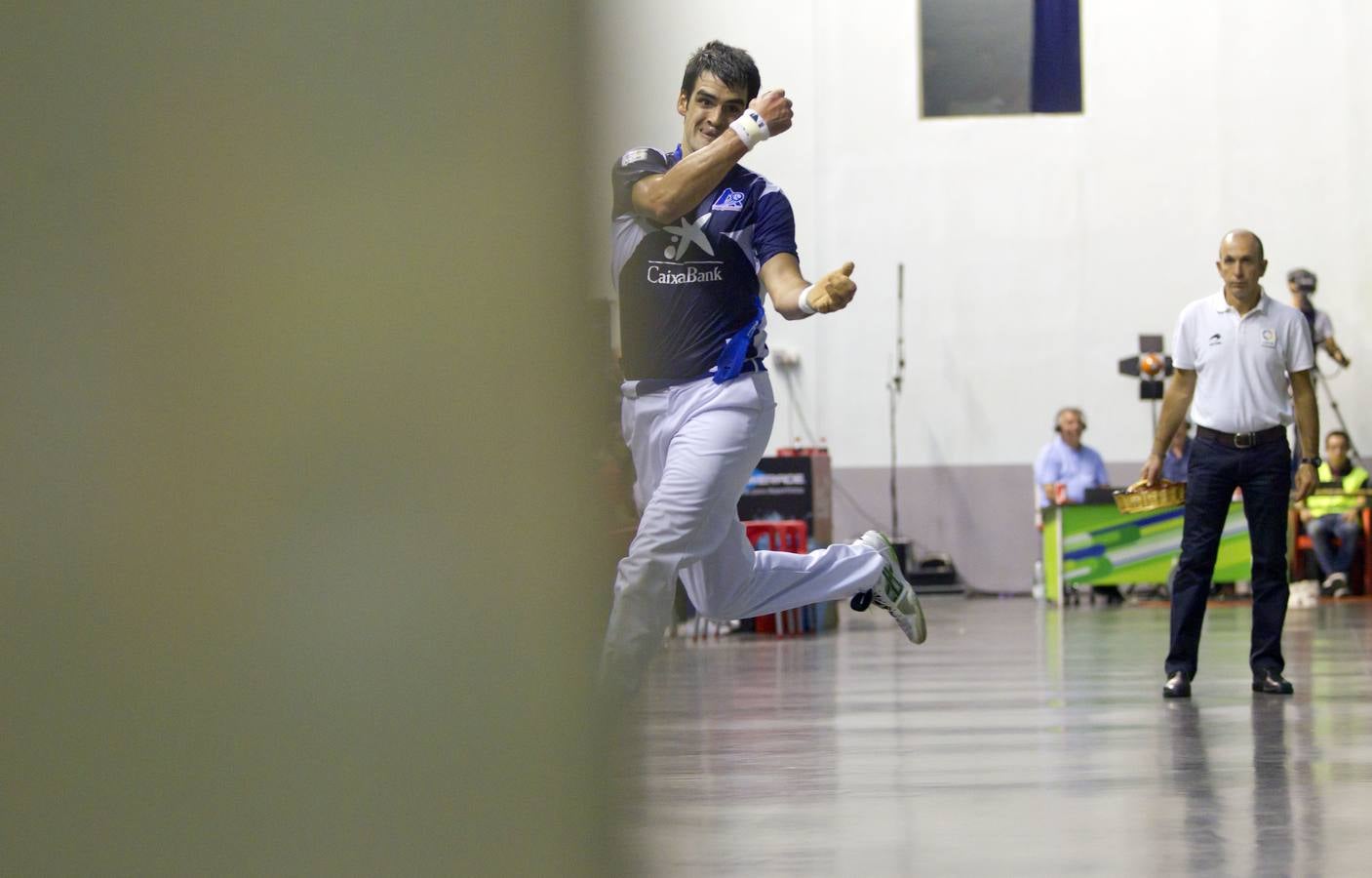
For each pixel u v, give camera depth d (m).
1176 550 29.64
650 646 8.52
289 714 3.54
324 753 3.57
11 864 3.29
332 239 3.72
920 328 35.31
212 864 3.40
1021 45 35.28
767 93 8.33
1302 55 35.00
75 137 3.47
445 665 3.83
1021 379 35.19
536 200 4.12
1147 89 35.22
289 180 3.66
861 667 16.17
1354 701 11.79
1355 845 5.84
